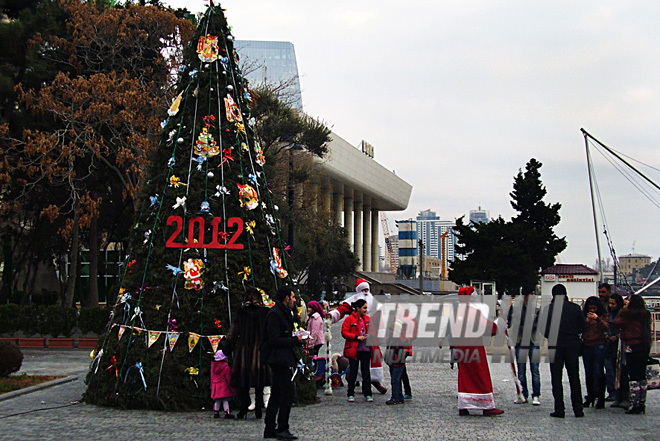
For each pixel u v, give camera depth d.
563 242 57.78
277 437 9.07
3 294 38.50
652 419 10.95
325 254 54.69
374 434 9.55
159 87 31.44
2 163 28.69
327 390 13.96
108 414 11.13
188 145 12.97
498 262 54.34
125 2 33.84
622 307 12.32
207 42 13.45
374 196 98.31
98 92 28.89
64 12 32.62
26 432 9.59
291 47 117.75
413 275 112.00
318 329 14.85
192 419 10.69
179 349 11.68
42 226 37.28
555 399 11.09
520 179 60.75
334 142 74.81
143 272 12.28
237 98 13.58
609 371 12.93
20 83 29.39
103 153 32.34
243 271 12.26
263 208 13.16
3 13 33.44
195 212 12.36
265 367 9.67
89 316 28.06
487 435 9.50
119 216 39.59
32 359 22.09
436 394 13.95
